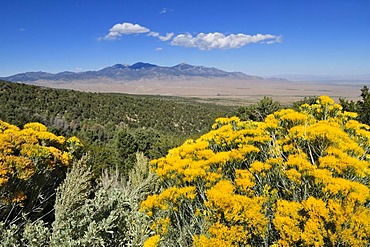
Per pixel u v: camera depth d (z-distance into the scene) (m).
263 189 2.86
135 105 73.06
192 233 2.90
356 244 2.10
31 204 4.30
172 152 4.01
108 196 4.73
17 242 3.44
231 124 4.62
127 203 4.50
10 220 4.12
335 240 2.16
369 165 2.91
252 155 3.46
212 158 3.25
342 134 3.16
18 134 5.41
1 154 4.03
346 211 2.17
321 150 3.20
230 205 2.45
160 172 3.48
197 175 3.04
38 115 40.97
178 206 3.09
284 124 4.06
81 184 4.22
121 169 21.05
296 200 2.68
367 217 2.20
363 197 2.25
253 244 2.58
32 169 4.10
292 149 3.44
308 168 2.62
